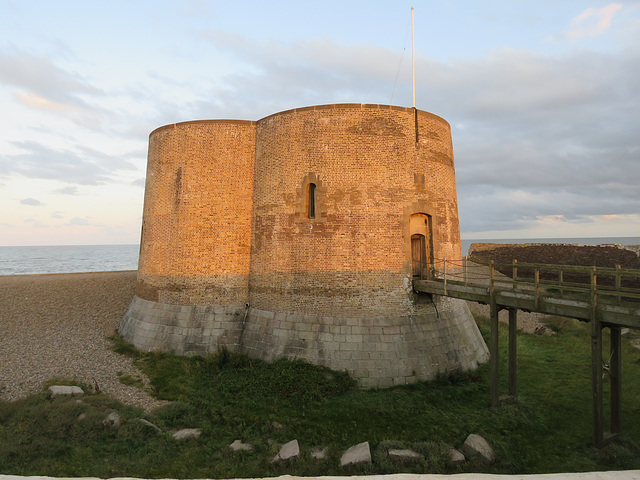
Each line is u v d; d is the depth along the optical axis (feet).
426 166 51.34
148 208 62.49
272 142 53.21
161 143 60.75
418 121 51.42
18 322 66.28
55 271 228.63
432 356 46.26
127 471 25.71
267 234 52.24
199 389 41.39
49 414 33.14
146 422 32.55
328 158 49.16
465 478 11.03
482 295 40.29
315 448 29.58
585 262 109.81
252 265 54.34
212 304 54.65
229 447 29.45
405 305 47.73
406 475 11.30
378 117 49.73
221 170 56.75
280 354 46.96
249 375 44.06
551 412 36.81
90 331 63.36
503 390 42.29
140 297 61.72
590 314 31.12
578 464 27.86
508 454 28.78
